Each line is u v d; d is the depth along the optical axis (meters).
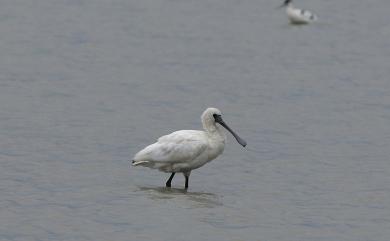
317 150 25.33
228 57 40.94
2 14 49.88
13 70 36.44
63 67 37.47
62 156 23.72
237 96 32.91
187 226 18.09
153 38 45.12
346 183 21.95
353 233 18.09
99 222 18.22
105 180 21.59
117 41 44.00
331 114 30.31
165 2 56.59
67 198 19.91
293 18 52.00
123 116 29.06
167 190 20.92
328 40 46.75
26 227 17.83
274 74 37.41
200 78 36.09
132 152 24.50
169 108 30.59
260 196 20.64
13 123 27.44
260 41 45.69
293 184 21.80
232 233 17.78
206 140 20.83
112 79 35.34
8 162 22.88
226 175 22.55
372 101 32.69
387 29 50.53
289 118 29.52
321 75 37.53
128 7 54.28
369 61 41.22
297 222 18.70
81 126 27.38
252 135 26.98
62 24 47.91
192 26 49.22
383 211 19.67
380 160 24.33
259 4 58.22
